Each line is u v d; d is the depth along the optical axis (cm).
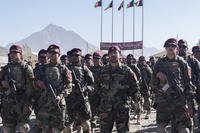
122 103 761
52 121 775
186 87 739
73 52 961
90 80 962
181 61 742
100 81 785
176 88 727
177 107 727
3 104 809
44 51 1047
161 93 741
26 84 805
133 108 1371
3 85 809
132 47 5056
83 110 945
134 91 768
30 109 809
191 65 940
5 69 818
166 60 747
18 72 808
